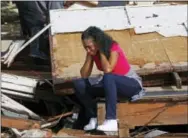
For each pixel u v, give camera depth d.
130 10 9.80
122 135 7.02
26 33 11.12
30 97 8.47
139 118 7.30
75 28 9.34
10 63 9.62
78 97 7.23
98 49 6.88
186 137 7.05
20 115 7.92
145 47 8.70
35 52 9.98
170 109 7.35
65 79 7.88
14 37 11.13
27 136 7.06
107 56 6.88
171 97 7.36
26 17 10.90
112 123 6.88
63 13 9.78
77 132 7.19
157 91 7.68
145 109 7.32
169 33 9.08
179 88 7.78
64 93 7.93
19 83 8.50
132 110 7.29
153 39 8.94
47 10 10.77
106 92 6.85
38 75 9.11
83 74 7.23
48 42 10.00
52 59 8.48
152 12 9.70
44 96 8.43
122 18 9.55
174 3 10.63
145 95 7.43
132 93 7.13
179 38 8.95
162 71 7.94
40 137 7.04
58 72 8.09
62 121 7.78
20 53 10.18
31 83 8.56
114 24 9.41
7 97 8.11
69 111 8.08
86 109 7.29
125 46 8.74
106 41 6.84
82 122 7.63
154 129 7.52
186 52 8.52
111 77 6.84
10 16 13.38
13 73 9.22
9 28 12.16
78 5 11.05
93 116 7.24
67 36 9.14
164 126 7.93
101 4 11.10
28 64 9.84
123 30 9.21
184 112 7.37
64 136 7.06
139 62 8.23
